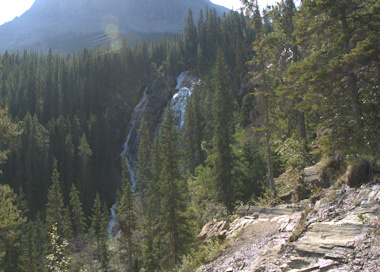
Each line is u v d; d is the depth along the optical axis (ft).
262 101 69.77
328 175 43.55
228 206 91.66
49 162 225.56
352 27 37.60
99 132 256.32
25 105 317.63
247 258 31.76
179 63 349.20
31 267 102.06
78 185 215.51
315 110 42.52
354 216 28.02
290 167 70.85
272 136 80.12
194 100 204.23
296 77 42.65
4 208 56.85
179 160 91.20
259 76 70.95
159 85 342.03
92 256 126.00
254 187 93.04
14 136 57.11
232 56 280.92
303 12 45.75
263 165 95.45
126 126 320.50
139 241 117.19
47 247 118.93
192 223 80.18
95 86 335.06
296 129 74.95
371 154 32.99
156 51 406.21
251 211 49.98
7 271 103.30
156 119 302.45
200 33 372.99
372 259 21.61
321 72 37.35
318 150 40.42
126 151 286.66
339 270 22.29
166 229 80.33
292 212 43.47
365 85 37.47
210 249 43.16
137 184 180.55
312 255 25.52
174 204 81.56
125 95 343.05
